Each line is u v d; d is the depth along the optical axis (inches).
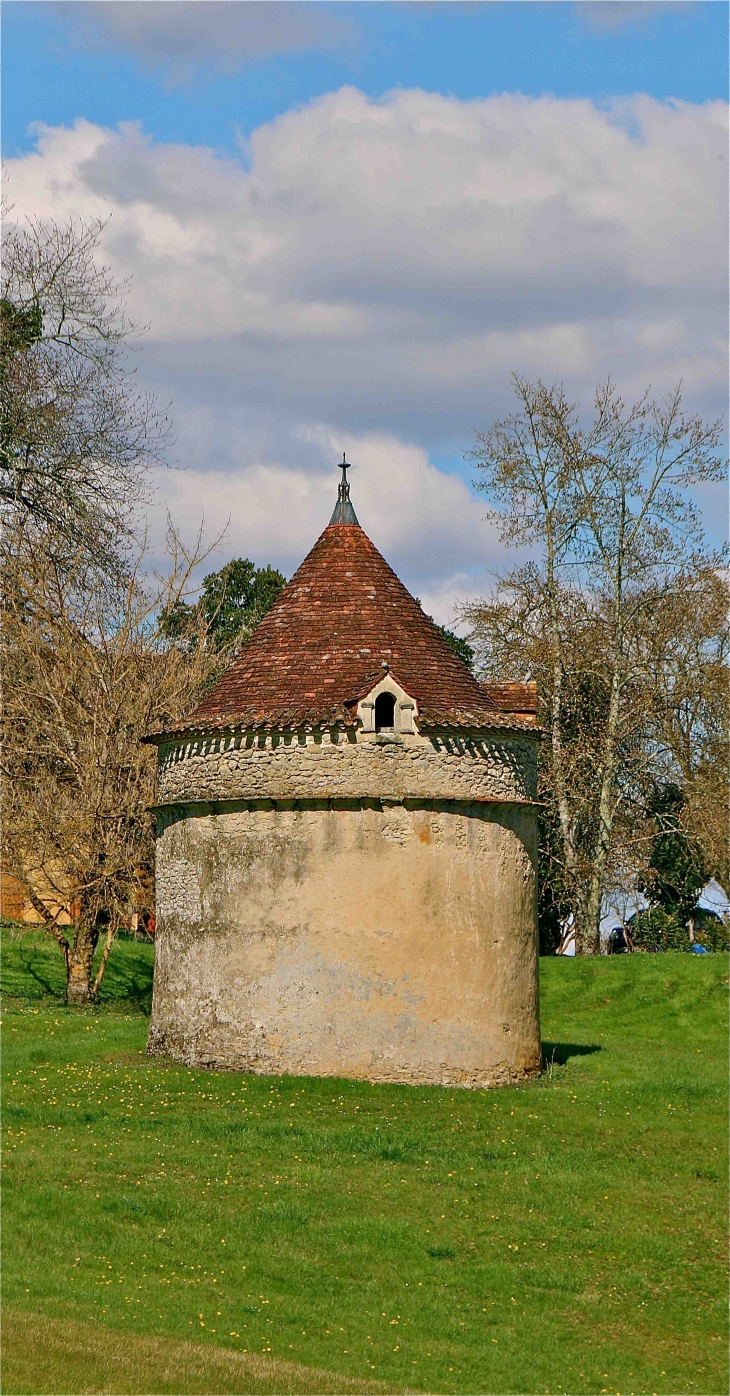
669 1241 749.3
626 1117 946.7
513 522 1772.9
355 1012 968.9
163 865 1064.2
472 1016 989.8
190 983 1018.7
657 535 1745.8
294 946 978.7
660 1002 1496.1
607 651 1768.0
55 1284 636.7
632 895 1959.9
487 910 1005.2
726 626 1807.3
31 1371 537.3
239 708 1023.6
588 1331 655.8
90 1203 733.3
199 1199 751.1
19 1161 791.7
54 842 1411.2
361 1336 626.2
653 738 1860.2
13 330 1601.9
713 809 1759.4
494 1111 933.8
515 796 1031.0
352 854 979.3
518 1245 734.5
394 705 989.2
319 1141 845.2
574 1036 1365.7
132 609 1519.4
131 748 1441.9
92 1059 1040.8
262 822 993.5
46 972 1558.8
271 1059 973.8
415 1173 815.1
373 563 1093.1
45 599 1464.1
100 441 1642.5
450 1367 604.7
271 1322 629.6
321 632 1046.4
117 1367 551.5
